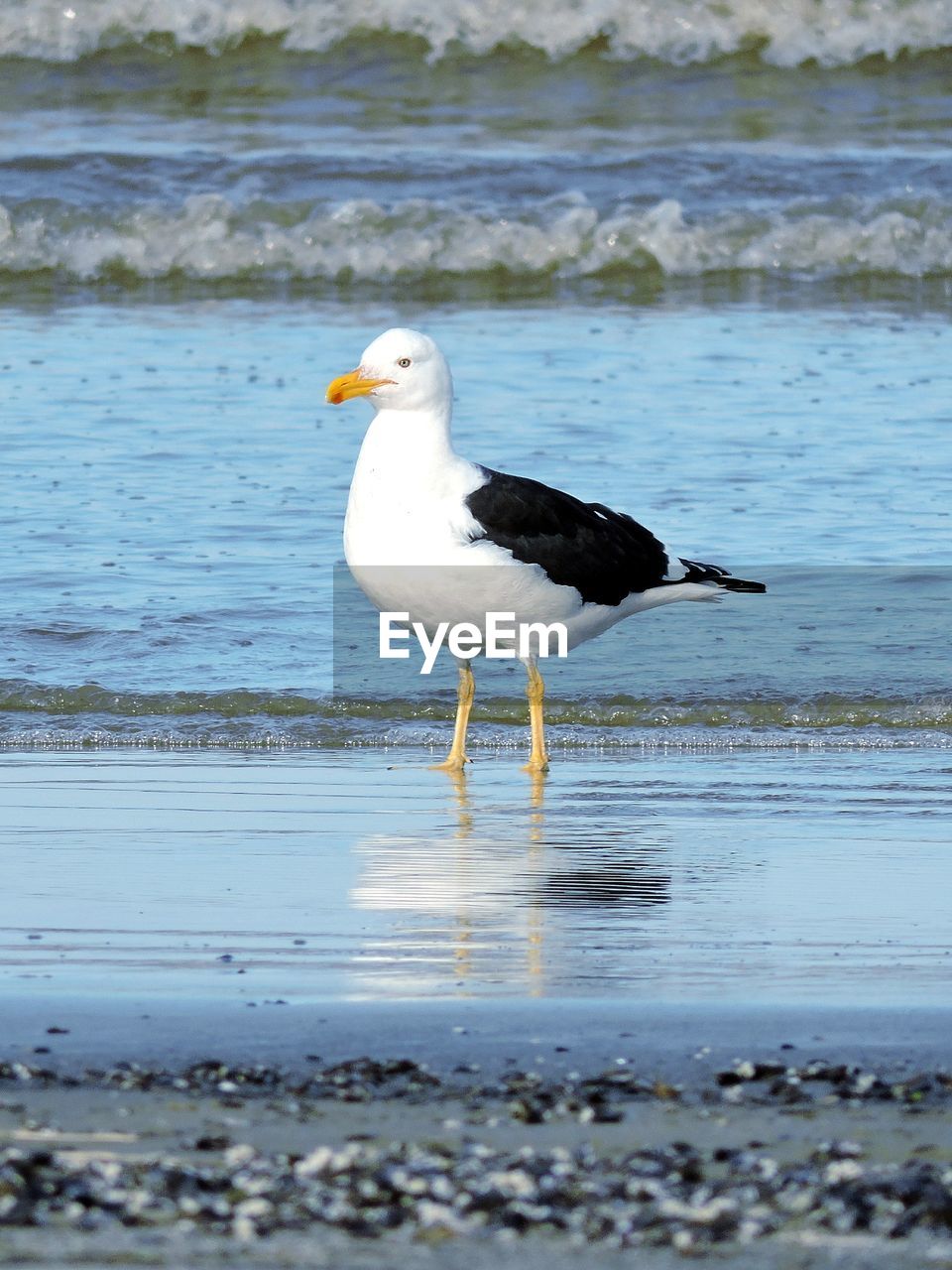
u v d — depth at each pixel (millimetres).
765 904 9148
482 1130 6023
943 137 32406
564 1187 5512
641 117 33188
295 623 14969
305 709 13484
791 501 17359
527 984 7766
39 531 16609
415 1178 5559
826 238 28594
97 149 30125
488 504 12352
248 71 34406
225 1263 5016
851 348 23266
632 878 9648
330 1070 6570
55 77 34062
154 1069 6598
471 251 28203
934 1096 6355
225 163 29547
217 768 12242
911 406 20500
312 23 34562
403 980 7805
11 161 29406
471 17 34688
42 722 13102
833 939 8539
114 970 7914
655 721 13383
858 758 12586
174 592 15414
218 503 17469
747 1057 6809
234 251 28109
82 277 27938
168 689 13664
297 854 10109
